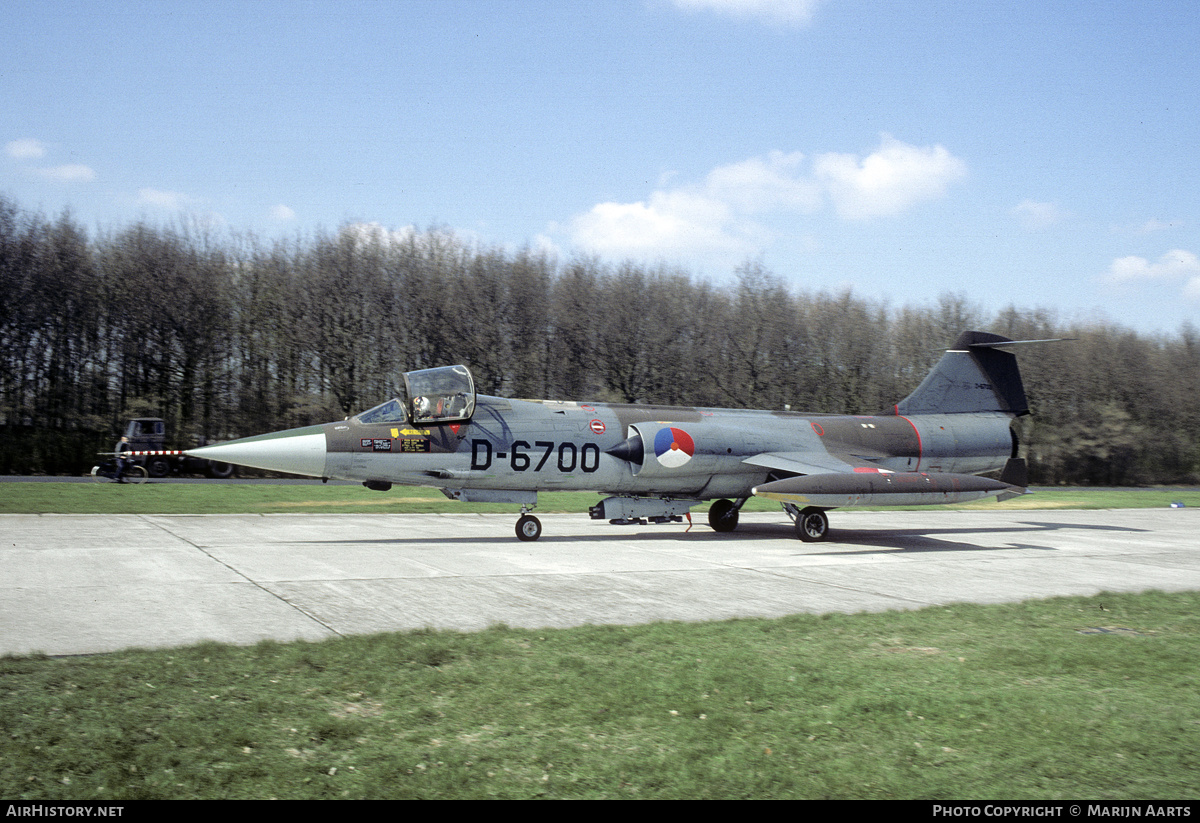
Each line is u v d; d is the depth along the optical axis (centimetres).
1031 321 6216
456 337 4788
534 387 4919
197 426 4509
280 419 4594
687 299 5322
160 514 1897
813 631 794
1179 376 6656
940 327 5794
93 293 4459
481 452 1512
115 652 661
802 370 5372
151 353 4566
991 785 445
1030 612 910
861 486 1535
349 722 512
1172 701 595
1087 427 5991
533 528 1573
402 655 659
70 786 414
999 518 2442
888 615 875
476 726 514
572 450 1581
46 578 1005
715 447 1681
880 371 5675
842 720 539
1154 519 2480
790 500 1496
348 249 4784
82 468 4019
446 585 1027
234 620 796
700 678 620
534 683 599
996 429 2062
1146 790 442
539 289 5028
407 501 2395
